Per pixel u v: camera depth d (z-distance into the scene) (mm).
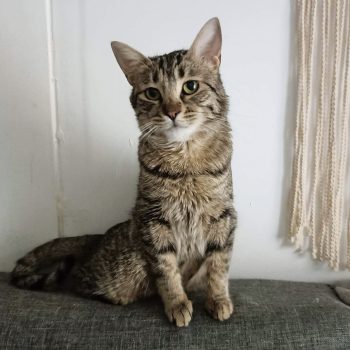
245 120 543
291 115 538
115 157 568
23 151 565
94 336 386
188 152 431
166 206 436
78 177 576
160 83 432
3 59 539
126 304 463
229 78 534
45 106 551
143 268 466
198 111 424
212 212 442
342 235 554
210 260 453
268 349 378
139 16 527
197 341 383
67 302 457
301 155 533
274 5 514
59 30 533
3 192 577
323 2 499
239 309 430
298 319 405
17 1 524
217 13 521
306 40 511
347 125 524
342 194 538
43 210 584
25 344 382
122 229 505
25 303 442
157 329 395
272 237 574
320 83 517
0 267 598
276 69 529
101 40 535
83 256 549
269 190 561
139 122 456
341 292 503
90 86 548
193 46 438
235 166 556
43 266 557
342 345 384
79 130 561
